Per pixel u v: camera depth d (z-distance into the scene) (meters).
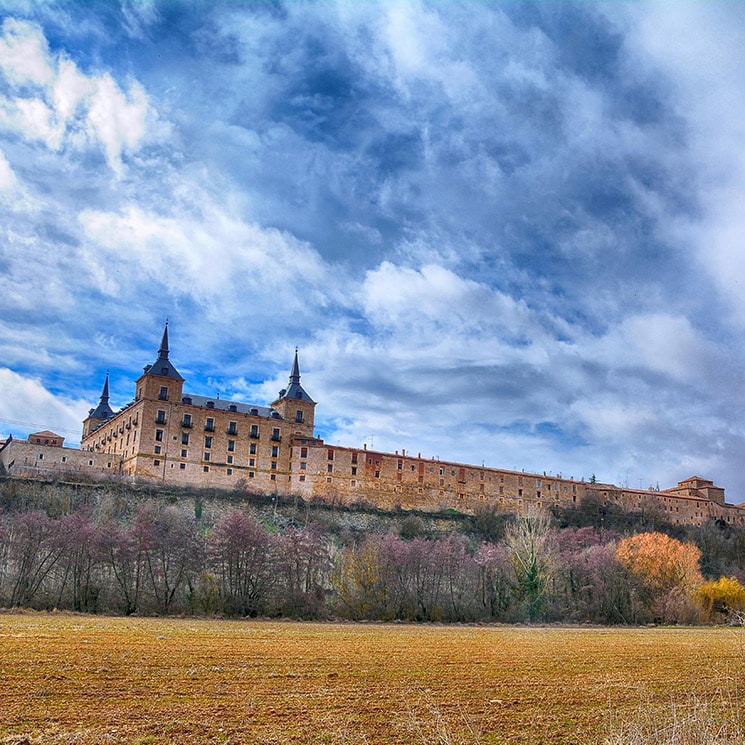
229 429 148.12
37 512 90.94
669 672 42.06
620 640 66.00
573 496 185.75
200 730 23.84
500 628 81.38
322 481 151.75
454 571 95.94
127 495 119.19
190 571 85.19
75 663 36.03
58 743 21.77
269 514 128.38
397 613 88.38
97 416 183.25
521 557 97.69
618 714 28.47
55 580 80.50
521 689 34.31
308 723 25.34
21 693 28.30
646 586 104.12
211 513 123.69
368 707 28.47
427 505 161.38
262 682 33.12
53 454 136.38
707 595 105.62
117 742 22.17
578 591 103.81
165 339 149.00
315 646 49.53
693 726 22.48
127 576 81.56
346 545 112.44
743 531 188.25
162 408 141.50
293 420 160.75
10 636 47.06
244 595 83.25
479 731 25.52
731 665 45.66
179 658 39.72
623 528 168.50
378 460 158.62
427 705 29.25
